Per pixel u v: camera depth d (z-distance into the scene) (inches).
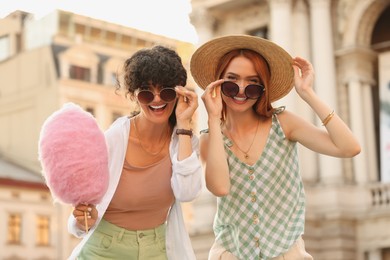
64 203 158.6
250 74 175.6
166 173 170.1
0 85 1699.1
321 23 1089.4
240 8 1174.3
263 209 178.7
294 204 180.5
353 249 1029.8
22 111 1660.9
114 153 168.4
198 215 1110.4
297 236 177.5
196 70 182.1
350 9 1099.9
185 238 171.5
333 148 173.9
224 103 185.8
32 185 1507.1
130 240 170.7
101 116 1653.5
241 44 175.2
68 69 1628.9
